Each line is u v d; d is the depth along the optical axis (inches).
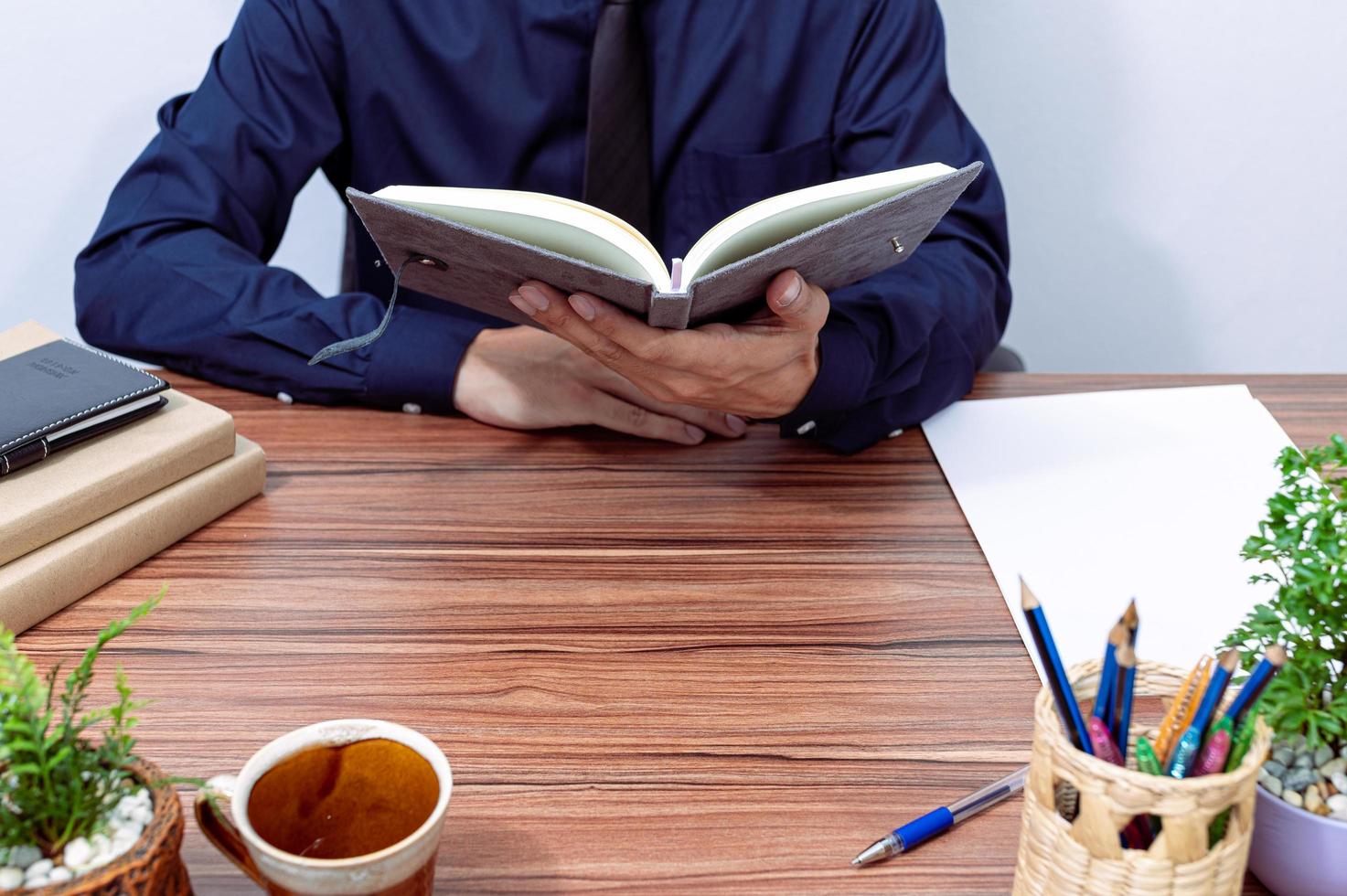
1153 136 79.5
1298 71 77.2
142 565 36.0
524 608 34.6
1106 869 20.5
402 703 30.3
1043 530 39.1
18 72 75.6
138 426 37.3
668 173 60.6
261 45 56.9
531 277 33.9
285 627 33.3
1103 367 87.4
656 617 34.3
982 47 77.3
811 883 25.0
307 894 19.7
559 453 44.1
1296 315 85.0
